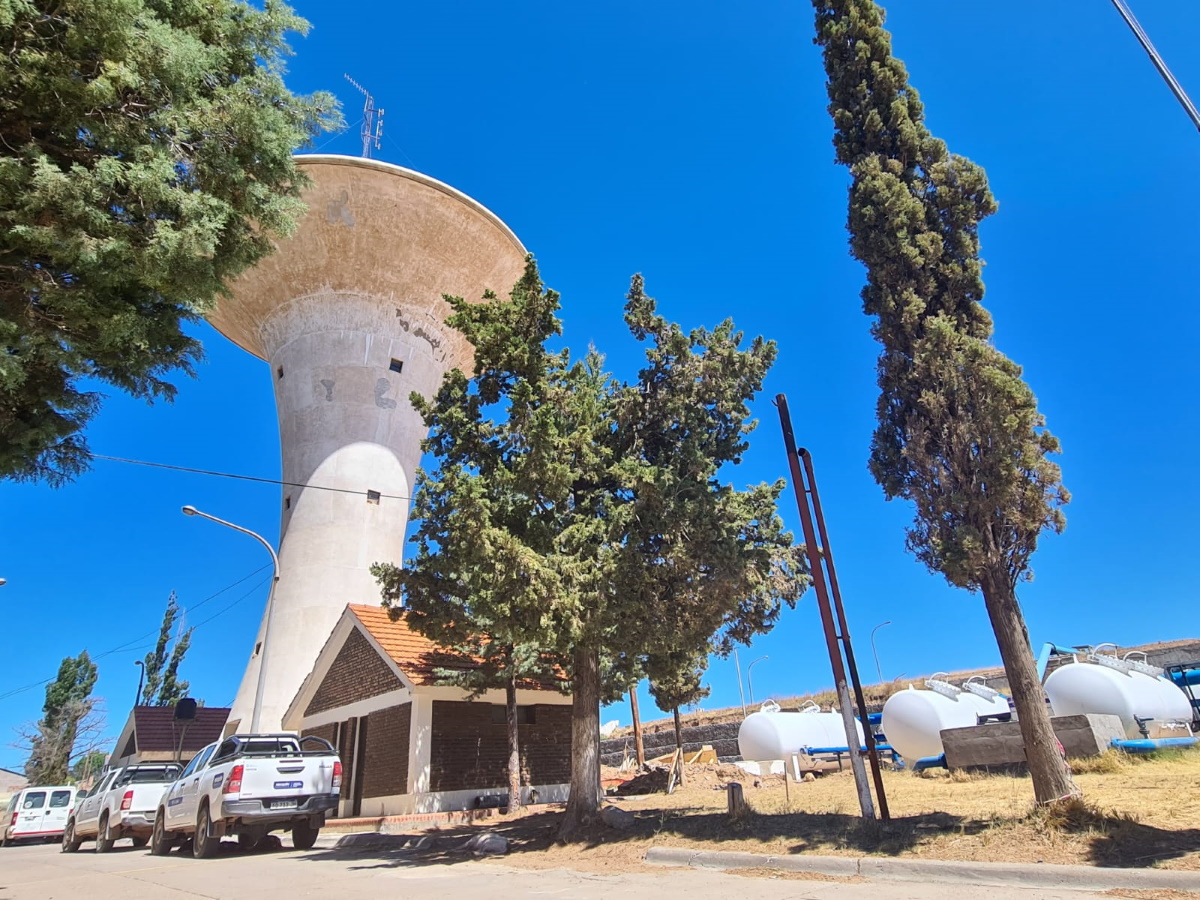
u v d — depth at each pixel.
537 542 11.63
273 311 33.72
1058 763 8.27
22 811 28.98
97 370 7.46
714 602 11.47
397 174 31.53
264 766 12.91
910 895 6.47
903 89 11.09
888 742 22.17
